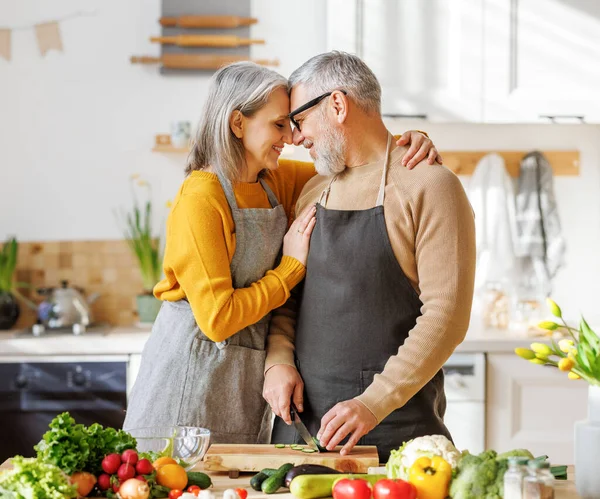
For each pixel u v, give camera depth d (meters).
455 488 1.54
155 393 2.26
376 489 1.53
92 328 3.86
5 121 4.05
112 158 4.08
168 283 2.26
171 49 4.06
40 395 3.58
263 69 2.21
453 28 3.77
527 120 3.79
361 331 2.12
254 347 2.28
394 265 2.10
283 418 2.14
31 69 4.04
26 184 4.07
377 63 3.77
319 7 4.08
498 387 3.60
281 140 2.22
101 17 4.05
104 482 1.60
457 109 3.78
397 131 4.17
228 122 2.17
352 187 2.19
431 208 2.05
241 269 2.22
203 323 2.12
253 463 1.80
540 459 1.64
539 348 1.62
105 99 4.06
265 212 2.25
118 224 4.10
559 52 3.77
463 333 2.04
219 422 2.24
